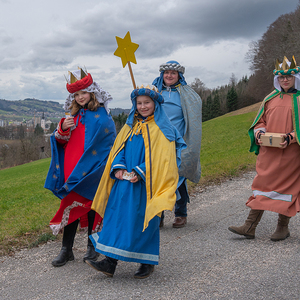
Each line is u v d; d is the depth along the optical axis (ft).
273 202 12.96
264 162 13.42
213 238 13.94
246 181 26.20
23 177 90.48
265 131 13.69
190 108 15.69
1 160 213.25
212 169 31.71
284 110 13.25
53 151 12.60
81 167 12.13
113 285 10.19
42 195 42.68
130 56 11.80
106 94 12.66
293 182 13.03
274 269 10.48
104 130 12.43
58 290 10.14
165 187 10.22
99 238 10.50
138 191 10.35
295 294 8.89
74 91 12.32
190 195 22.75
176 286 9.86
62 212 12.27
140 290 9.74
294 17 144.36
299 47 135.54
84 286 10.27
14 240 15.31
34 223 17.95
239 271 10.53
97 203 11.09
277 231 13.26
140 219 10.25
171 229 15.67
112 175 10.84
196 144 15.53
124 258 10.02
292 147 12.98
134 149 10.73
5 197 46.57
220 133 101.71
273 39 158.30
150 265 10.82
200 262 11.54
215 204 19.85
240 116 155.02
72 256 12.53
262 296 8.90
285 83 13.20
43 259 13.02
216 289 9.47
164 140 10.54
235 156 41.68
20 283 10.94
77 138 12.50
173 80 16.02
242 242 13.20
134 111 11.07
